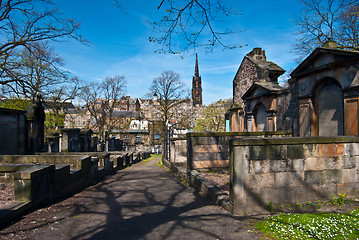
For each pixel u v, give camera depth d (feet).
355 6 62.39
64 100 93.04
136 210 18.03
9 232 13.50
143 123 225.15
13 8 46.75
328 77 32.45
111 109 152.97
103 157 38.22
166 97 127.54
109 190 26.07
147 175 39.37
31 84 53.26
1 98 57.06
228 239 12.66
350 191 18.58
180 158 44.86
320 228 13.33
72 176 24.44
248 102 56.49
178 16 20.45
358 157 18.85
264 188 16.83
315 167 17.89
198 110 311.88
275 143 16.96
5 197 19.74
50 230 13.91
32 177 17.56
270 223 14.32
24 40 48.44
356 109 27.37
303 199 17.58
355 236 12.31
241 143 16.34
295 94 39.63
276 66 59.82
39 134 46.16
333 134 32.53
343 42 71.05
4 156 28.02
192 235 13.26
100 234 13.39
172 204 19.66
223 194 19.30
